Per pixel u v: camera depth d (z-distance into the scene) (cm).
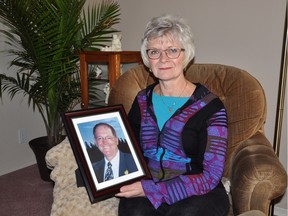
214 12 202
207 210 110
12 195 232
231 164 138
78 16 225
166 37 121
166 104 127
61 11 207
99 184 111
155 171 125
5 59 252
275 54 186
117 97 168
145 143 129
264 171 112
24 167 280
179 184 113
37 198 228
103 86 215
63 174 133
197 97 123
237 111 146
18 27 206
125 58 199
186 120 121
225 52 203
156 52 123
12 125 266
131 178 118
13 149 270
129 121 132
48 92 228
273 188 113
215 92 155
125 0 237
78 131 115
